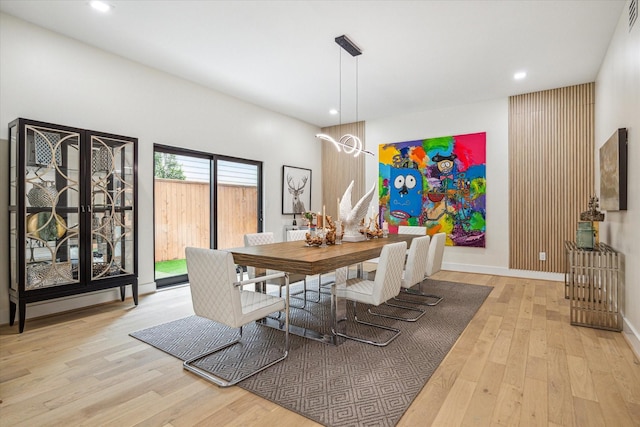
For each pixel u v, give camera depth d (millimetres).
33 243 2891
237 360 2303
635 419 1638
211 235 4941
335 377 2062
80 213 3164
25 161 2832
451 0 2725
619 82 3037
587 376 2070
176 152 4430
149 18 3010
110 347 2525
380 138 6285
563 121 4680
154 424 1624
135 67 3904
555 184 4750
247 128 5367
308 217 3301
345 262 2525
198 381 2031
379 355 2381
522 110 4953
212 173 4902
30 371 2146
